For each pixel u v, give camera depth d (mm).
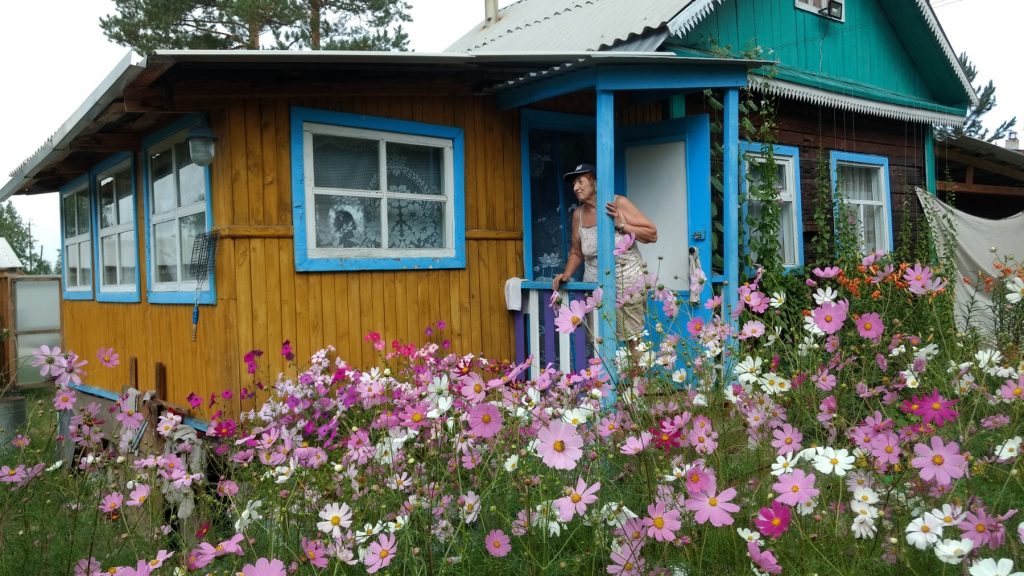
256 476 3277
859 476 2426
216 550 2398
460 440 2801
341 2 18016
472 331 5848
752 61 5793
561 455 2256
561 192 6605
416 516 2680
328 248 5156
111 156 6914
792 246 8531
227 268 4785
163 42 16703
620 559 2318
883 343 3785
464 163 5852
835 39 9508
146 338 6227
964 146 11039
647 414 2865
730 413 3166
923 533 2008
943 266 7145
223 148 4793
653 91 6547
